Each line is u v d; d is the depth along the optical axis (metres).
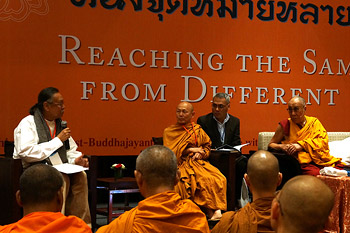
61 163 4.54
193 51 6.51
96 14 6.04
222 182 4.96
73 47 5.95
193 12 6.50
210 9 6.58
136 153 6.25
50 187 1.88
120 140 6.16
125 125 6.19
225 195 4.96
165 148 2.16
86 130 6.01
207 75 6.58
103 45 6.08
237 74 6.73
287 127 5.58
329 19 7.22
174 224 2.00
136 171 2.13
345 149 5.81
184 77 6.46
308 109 7.10
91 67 6.03
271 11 6.90
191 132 5.30
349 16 7.33
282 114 6.96
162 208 2.01
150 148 2.15
